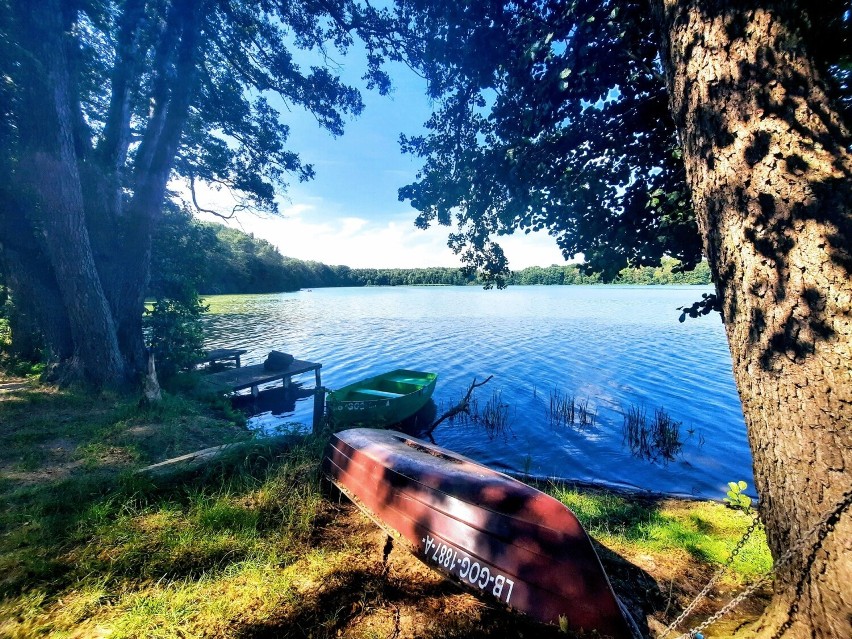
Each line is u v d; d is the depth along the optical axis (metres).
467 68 4.58
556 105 3.83
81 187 9.89
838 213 1.84
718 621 2.95
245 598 3.00
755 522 2.49
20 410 7.79
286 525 4.13
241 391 15.20
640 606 3.15
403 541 3.67
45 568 3.21
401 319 37.03
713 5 2.23
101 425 7.15
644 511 5.24
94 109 13.01
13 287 9.78
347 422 9.02
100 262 10.23
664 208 3.93
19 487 4.80
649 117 3.83
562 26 3.65
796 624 2.02
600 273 4.36
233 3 11.35
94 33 10.94
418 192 5.44
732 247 2.19
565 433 10.90
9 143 9.55
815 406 1.86
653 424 11.22
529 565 3.00
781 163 1.99
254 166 14.97
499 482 3.61
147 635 2.61
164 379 11.46
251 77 12.76
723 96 2.20
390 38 7.90
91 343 9.28
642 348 22.52
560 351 21.86
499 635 2.78
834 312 1.82
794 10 2.06
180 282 13.12
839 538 1.80
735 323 2.23
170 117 10.44
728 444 10.04
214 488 4.88
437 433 11.05
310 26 10.47
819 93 2.00
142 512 4.19
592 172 4.12
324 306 52.47
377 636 2.72
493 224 5.05
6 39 8.02
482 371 17.80
